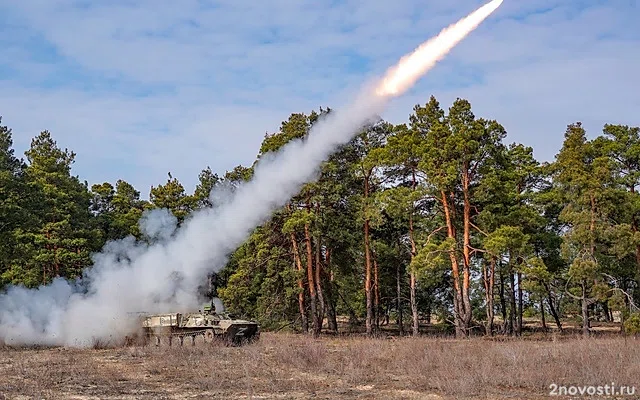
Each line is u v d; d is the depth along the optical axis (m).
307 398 17.48
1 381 20.77
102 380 21.03
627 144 44.50
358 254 52.44
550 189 49.38
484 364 21.58
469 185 44.19
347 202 47.91
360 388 19.22
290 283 47.78
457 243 42.88
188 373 22.73
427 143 43.28
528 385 18.92
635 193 43.66
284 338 40.44
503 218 43.06
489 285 47.81
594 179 40.56
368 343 33.62
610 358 22.38
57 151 53.62
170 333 35.06
